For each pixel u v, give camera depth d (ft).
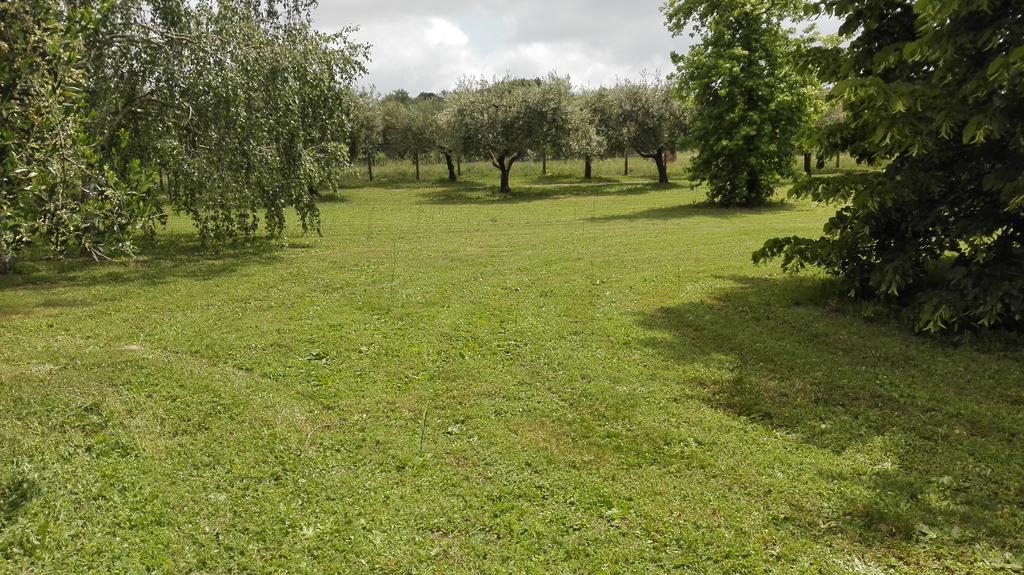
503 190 117.70
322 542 11.83
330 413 17.65
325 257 43.37
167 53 39.37
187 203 42.06
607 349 22.80
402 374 20.63
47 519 12.41
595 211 78.33
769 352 21.91
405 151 153.69
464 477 14.21
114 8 37.47
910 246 24.54
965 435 15.76
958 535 11.76
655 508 12.88
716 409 17.71
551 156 118.42
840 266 26.96
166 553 11.55
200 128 40.68
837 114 101.19
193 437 16.11
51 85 17.76
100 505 12.98
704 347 22.81
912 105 21.34
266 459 14.97
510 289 32.55
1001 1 20.92
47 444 15.47
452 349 23.02
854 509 12.69
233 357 22.24
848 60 25.72
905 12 24.82
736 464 14.62
